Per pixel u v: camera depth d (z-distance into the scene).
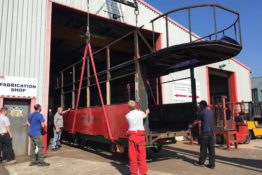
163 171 7.05
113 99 9.81
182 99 16.39
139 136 6.22
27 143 10.20
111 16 13.36
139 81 7.80
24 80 10.26
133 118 6.29
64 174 6.90
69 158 9.07
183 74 16.69
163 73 9.79
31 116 8.03
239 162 8.38
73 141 12.20
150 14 15.02
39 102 10.52
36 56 10.66
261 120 16.86
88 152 10.34
